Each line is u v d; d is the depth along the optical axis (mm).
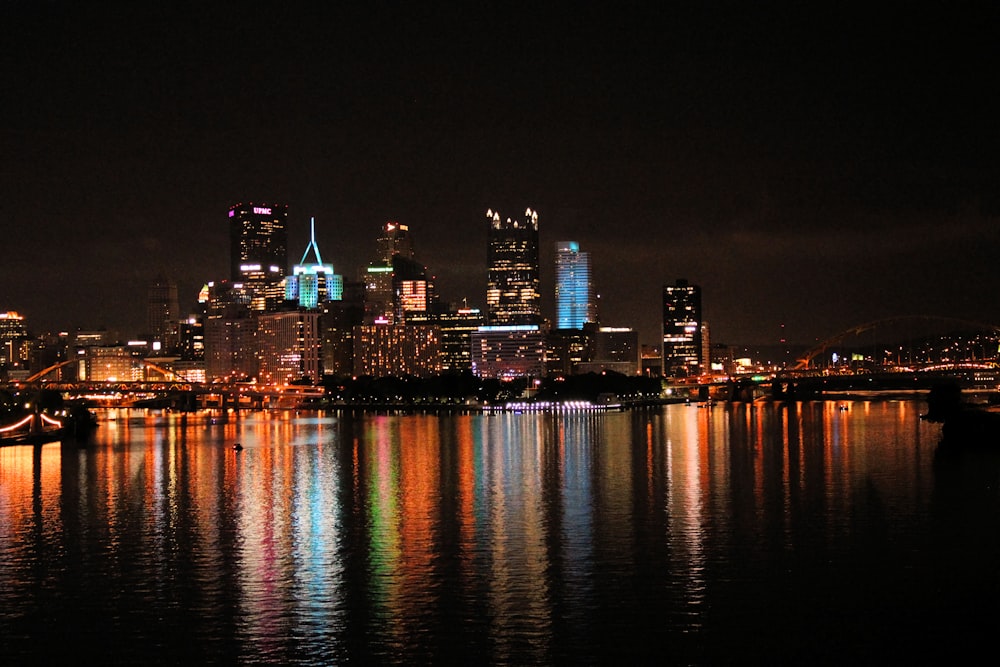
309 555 125312
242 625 96500
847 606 99625
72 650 90250
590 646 89500
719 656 86812
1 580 113875
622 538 132375
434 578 112500
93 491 190750
